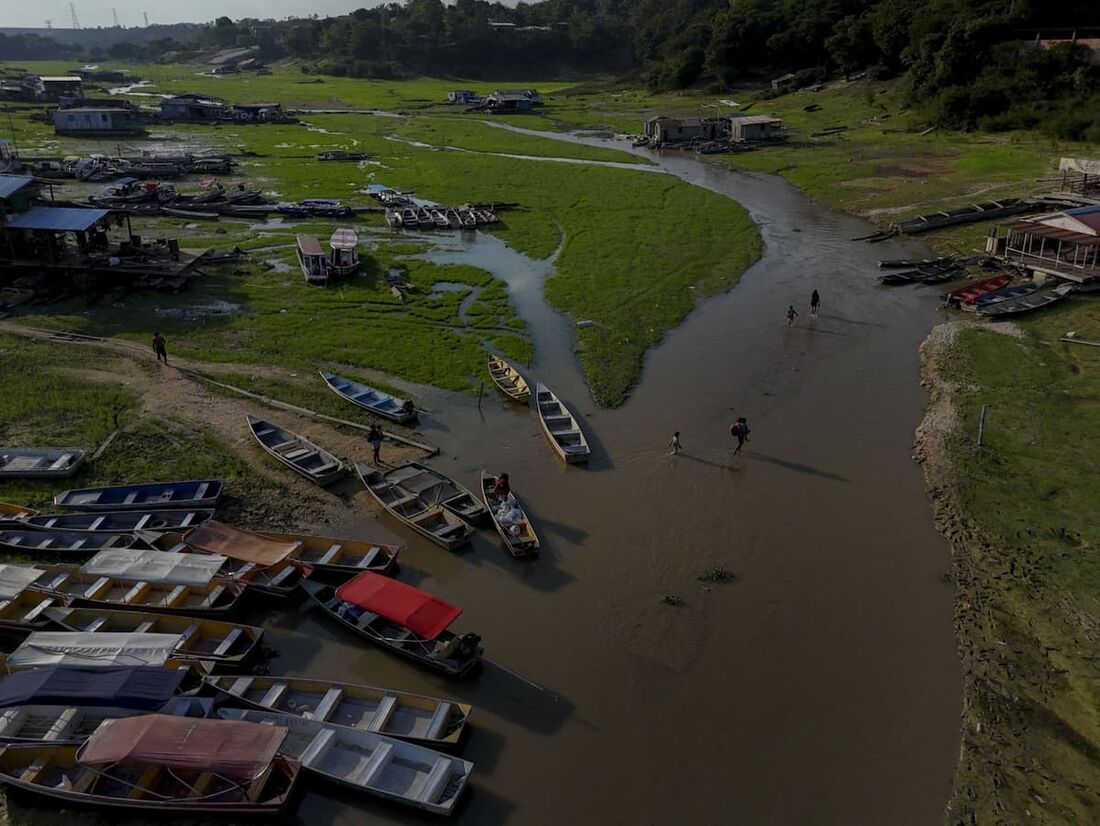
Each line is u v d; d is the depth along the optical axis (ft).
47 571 99.30
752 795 75.20
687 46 615.98
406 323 184.44
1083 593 97.50
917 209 273.54
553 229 263.90
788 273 222.48
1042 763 76.95
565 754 79.25
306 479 123.44
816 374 161.48
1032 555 104.78
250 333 176.14
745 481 124.77
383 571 101.45
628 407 148.25
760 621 96.58
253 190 307.37
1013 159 320.09
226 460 127.44
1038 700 83.76
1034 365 157.17
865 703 85.05
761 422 143.02
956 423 137.28
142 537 105.60
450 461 129.70
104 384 150.10
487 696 85.97
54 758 74.69
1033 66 373.81
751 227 265.75
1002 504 115.34
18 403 141.08
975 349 165.58
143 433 134.00
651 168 366.02
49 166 325.62
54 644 84.89
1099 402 141.38
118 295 196.13
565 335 180.14
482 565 106.01
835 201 297.74
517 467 128.26
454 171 354.33
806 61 550.36
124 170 327.67
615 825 72.43
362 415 142.61
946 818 72.59
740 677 88.63
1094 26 400.88
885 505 118.32
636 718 83.46
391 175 345.72
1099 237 190.60
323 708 80.74
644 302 198.70
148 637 86.22
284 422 139.33
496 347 172.24
